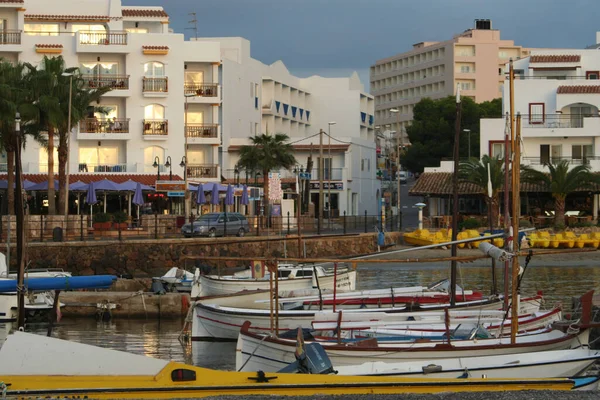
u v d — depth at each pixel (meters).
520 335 25.80
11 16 90.50
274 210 86.88
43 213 83.56
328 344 24.38
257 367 24.70
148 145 91.94
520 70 100.44
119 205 85.25
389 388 19.69
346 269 47.69
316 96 138.62
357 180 117.00
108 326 39.72
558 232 75.94
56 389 18.97
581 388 21.61
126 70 92.06
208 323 33.88
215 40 114.06
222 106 102.00
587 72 96.94
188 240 63.22
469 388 19.91
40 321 40.66
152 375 19.64
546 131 88.12
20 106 67.94
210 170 93.81
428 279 57.09
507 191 33.25
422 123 140.88
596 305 31.30
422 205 76.75
